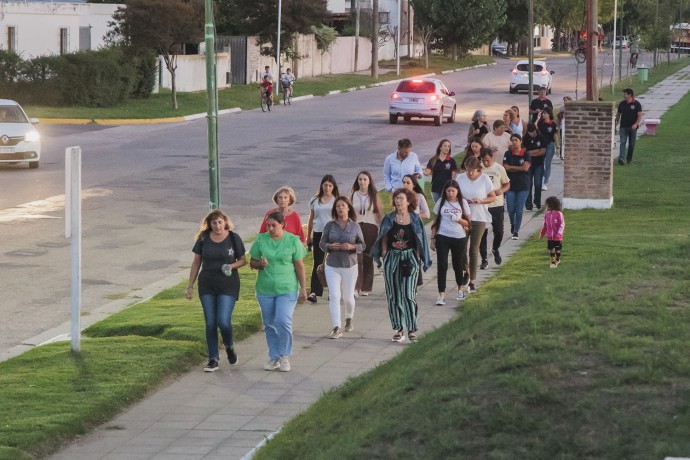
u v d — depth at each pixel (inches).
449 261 1763.0
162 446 945.5
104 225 2105.1
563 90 6245.1
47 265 1748.3
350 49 7583.7
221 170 2910.9
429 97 4261.8
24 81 4483.3
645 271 1114.7
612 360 772.0
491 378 769.6
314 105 5196.9
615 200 2389.3
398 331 1288.1
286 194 1350.9
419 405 759.7
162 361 1184.8
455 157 3221.0
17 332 1358.3
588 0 2300.7
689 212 2219.5
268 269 1176.2
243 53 5949.8
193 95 5206.7
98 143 3521.2
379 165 3075.8
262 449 873.5
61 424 972.6
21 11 4985.2
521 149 1909.4
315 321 1398.9
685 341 808.9
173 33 4576.8
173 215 2229.3
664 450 631.2
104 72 4554.6
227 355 1219.2
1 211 2235.5
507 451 668.1
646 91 6087.6
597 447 652.7
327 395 999.0
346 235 1310.3
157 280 1672.0
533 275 1598.2
